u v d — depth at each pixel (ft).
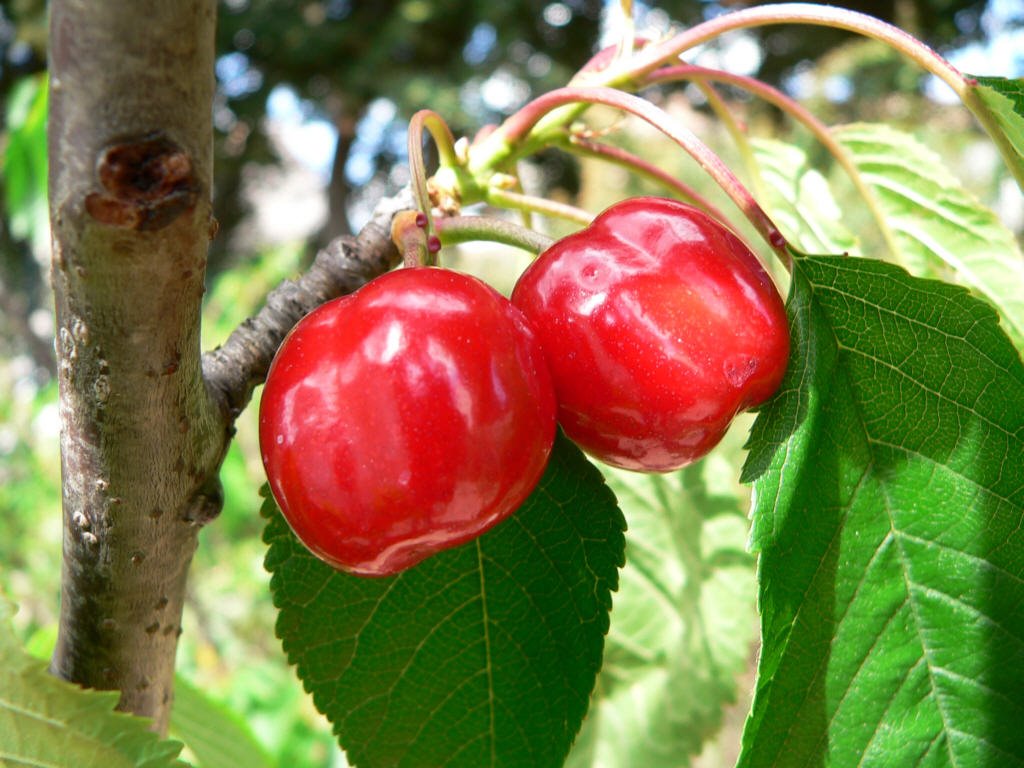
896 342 0.39
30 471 1.82
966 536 0.39
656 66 0.48
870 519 0.39
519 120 0.45
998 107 0.41
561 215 0.46
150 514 0.37
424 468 0.35
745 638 0.64
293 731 1.16
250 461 1.78
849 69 3.28
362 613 0.44
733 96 3.49
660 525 0.64
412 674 0.44
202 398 0.37
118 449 0.35
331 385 0.36
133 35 0.30
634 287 0.38
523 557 0.44
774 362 0.38
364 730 0.44
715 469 0.64
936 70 0.41
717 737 0.65
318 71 4.97
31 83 1.19
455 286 0.37
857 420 0.39
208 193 0.32
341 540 0.36
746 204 0.39
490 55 4.66
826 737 0.38
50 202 0.32
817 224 0.57
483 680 0.44
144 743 0.35
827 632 0.38
